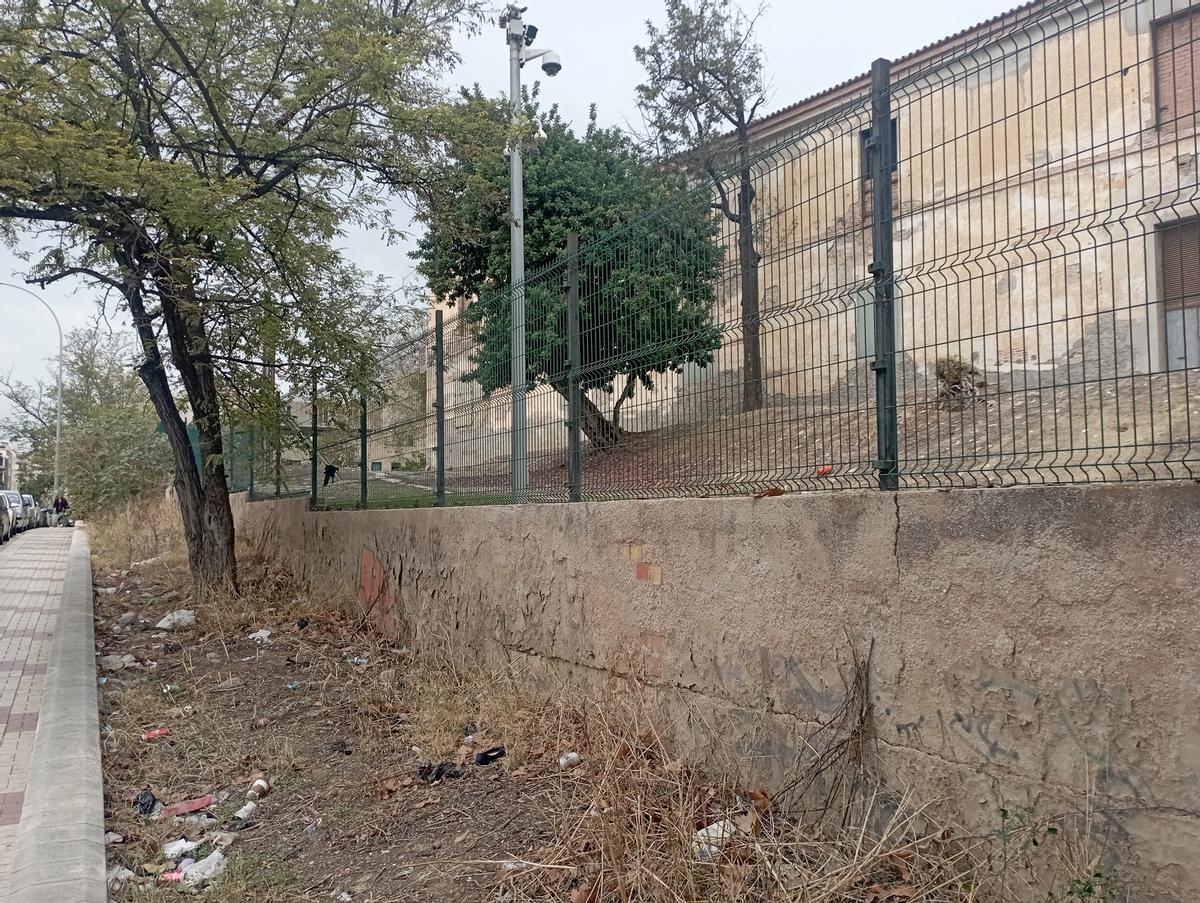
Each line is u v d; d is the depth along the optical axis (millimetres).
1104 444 2641
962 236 3127
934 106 3262
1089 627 2482
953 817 2855
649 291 4742
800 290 3795
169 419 9984
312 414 10539
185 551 14094
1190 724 2244
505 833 3564
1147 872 2320
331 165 9234
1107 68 2699
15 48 7281
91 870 3244
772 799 3557
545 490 5699
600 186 13773
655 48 14953
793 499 3553
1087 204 2742
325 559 9766
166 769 4578
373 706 5477
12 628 8797
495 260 13375
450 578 6621
